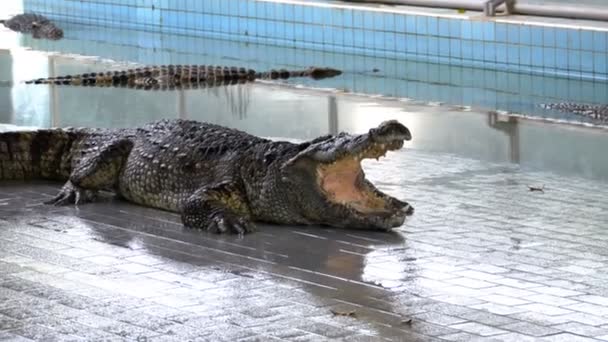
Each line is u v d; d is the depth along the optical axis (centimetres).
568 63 2628
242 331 1023
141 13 3541
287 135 2050
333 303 1102
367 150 1322
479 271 1202
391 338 1004
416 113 2220
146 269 1213
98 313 1073
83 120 2202
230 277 1187
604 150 1847
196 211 1388
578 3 2783
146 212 1466
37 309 1085
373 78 2652
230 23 3322
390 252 1277
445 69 2761
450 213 1443
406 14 2922
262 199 1403
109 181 1520
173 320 1053
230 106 2342
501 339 1002
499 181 1620
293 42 3180
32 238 1334
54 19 3734
